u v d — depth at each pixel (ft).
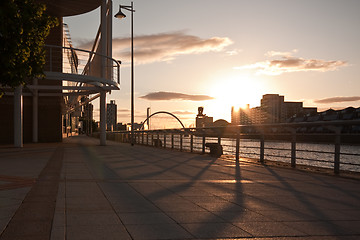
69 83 126.93
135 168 38.47
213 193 22.72
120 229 13.87
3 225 14.17
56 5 97.96
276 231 14.02
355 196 22.04
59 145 98.37
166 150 77.36
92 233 13.23
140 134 116.06
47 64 106.93
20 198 20.02
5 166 38.86
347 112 394.32
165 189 24.18
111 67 92.38
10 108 112.06
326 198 21.29
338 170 33.22
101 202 19.25
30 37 25.40
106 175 31.83
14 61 24.20
